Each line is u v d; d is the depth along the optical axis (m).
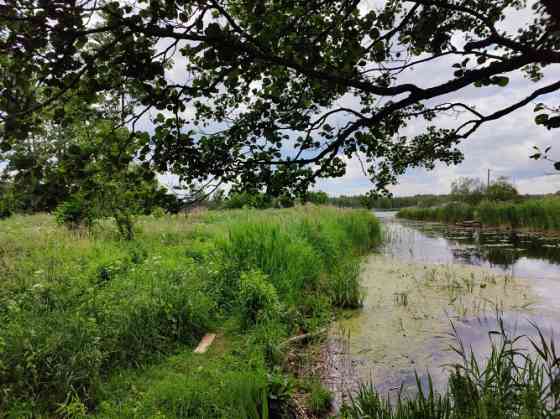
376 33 1.98
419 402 2.43
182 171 1.93
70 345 3.25
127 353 3.58
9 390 2.73
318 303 5.53
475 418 2.34
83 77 1.64
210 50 1.63
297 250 6.49
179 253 7.37
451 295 6.27
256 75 2.13
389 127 2.64
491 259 9.95
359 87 1.82
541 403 2.39
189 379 3.08
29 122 1.48
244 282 4.90
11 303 3.81
